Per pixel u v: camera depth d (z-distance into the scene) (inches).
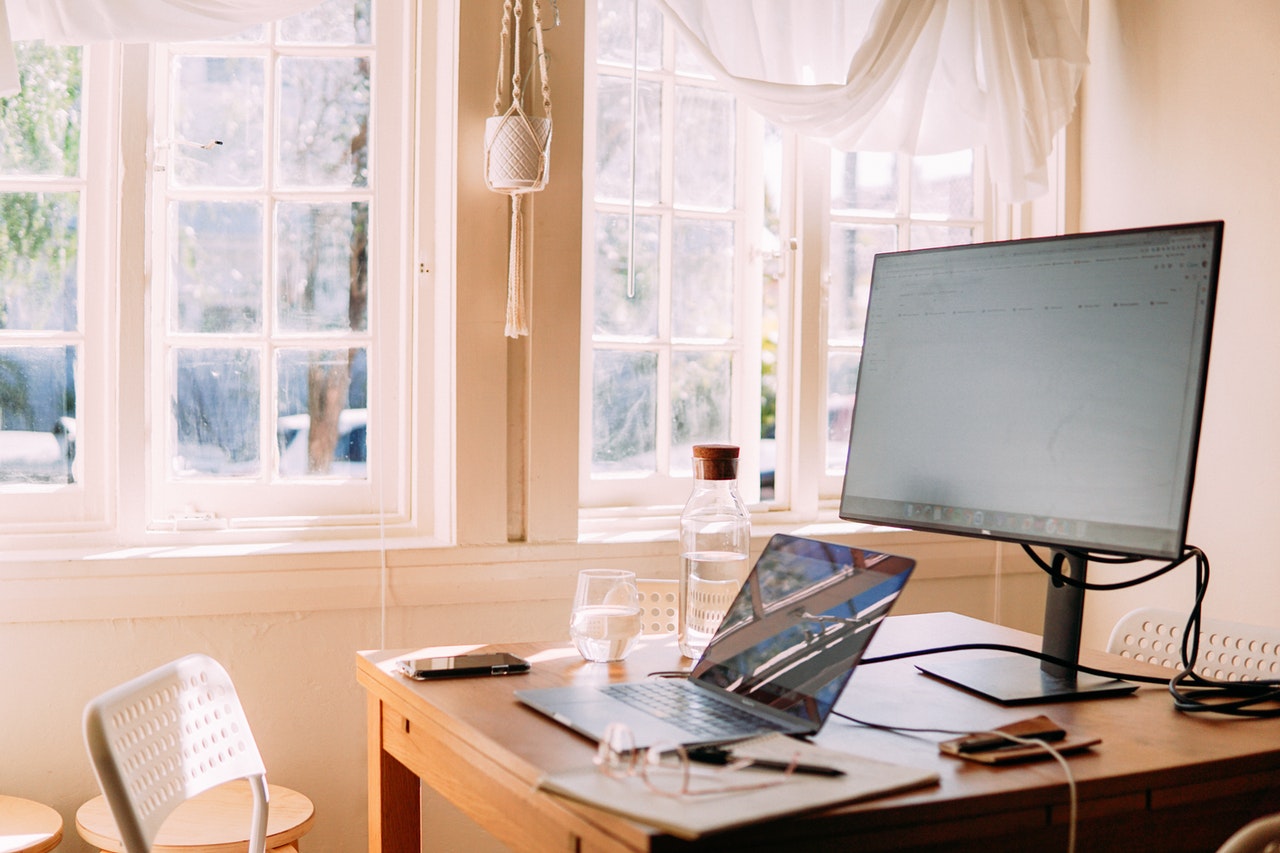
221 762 61.0
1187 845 47.0
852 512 68.5
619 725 44.1
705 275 107.7
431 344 95.5
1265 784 48.1
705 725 49.4
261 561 87.0
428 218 95.3
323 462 95.7
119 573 84.2
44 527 88.4
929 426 64.7
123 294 88.6
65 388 89.9
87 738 52.2
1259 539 93.6
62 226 89.6
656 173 105.0
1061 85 98.8
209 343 92.7
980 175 116.3
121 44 88.3
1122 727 51.9
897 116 100.0
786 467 109.4
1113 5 107.7
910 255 67.9
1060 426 57.8
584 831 40.0
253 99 93.7
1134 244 56.2
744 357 109.0
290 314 94.7
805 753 45.0
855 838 39.6
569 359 94.1
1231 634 70.5
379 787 63.4
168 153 91.5
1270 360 92.4
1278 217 91.4
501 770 47.2
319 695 89.5
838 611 53.6
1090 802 44.0
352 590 89.0
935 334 65.4
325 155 94.9
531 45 92.9
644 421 105.3
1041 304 59.9
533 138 87.3
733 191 108.7
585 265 101.6
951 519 62.4
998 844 42.6
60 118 89.4
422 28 94.4
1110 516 54.9
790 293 109.0
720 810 38.3
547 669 62.4
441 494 94.9
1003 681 59.2
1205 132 97.9
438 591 91.0
